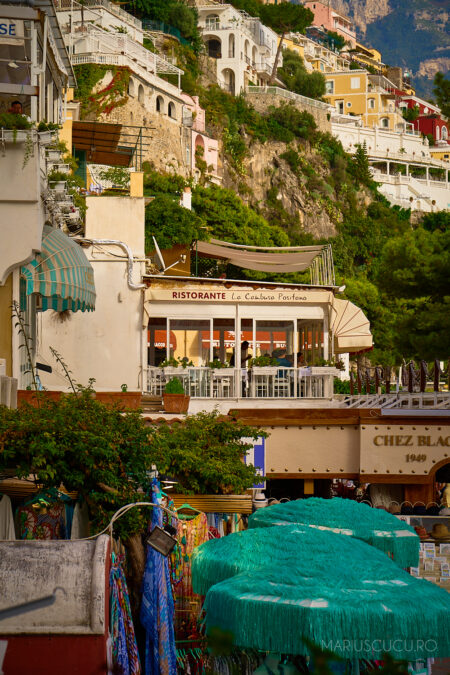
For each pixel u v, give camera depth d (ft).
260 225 247.91
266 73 490.49
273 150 435.53
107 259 97.25
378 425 82.64
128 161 135.33
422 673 39.58
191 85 380.99
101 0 318.86
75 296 61.26
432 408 83.10
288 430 82.94
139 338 97.14
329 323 103.19
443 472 95.35
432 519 61.67
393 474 82.38
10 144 52.03
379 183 528.22
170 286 99.14
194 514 47.70
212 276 190.19
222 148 399.03
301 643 28.53
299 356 102.94
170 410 72.84
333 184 466.29
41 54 58.85
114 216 101.71
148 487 40.22
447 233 113.91
